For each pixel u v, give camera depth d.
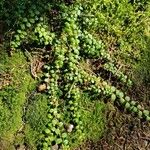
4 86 0.29
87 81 0.29
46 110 0.28
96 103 0.29
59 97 0.29
